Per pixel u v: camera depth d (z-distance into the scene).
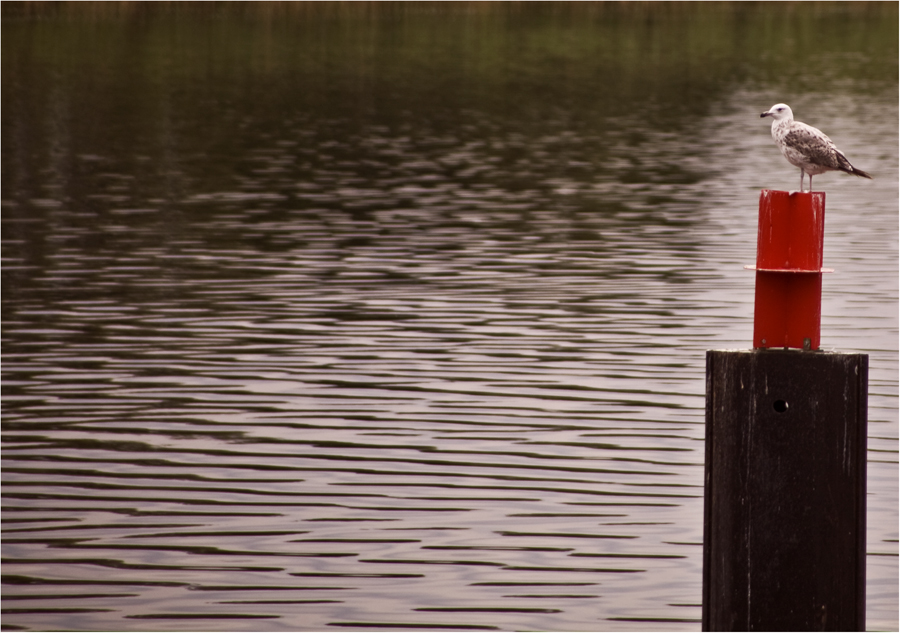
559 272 54.94
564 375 39.25
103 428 34.47
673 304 48.69
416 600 24.62
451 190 79.75
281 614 24.09
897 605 24.48
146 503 29.27
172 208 73.31
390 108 126.00
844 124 114.31
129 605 24.47
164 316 47.28
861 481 17.09
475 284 52.72
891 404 35.84
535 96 135.25
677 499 29.47
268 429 34.41
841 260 56.69
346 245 61.91
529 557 26.45
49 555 26.61
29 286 52.59
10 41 172.75
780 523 17.20
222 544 27.12
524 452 32.53
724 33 198.50
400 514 28.66
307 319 46.72
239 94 135.62
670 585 25.27
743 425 17.20
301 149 99.75
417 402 36.66
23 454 32.41
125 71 151.88
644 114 121.81
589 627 23.61
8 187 81.19
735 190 79.19
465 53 173.12
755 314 17.73
